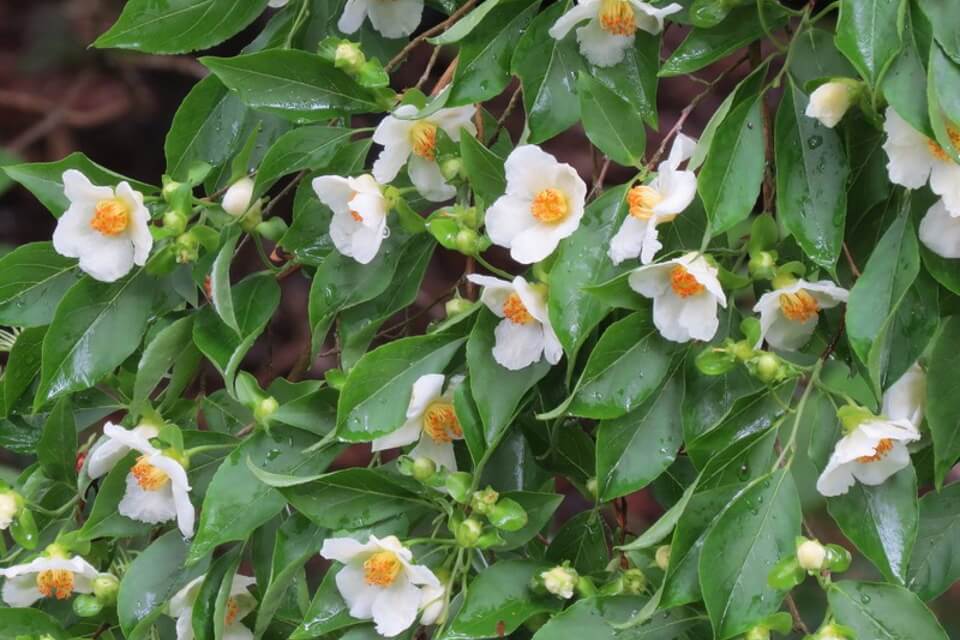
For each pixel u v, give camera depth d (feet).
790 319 3.39
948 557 3.49
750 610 3.26
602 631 3.34
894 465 3.32
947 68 3.22
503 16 3.47
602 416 3.36
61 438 3.62
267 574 3.55
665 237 3.38
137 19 3.59
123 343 3.58
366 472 3.41
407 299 3.55
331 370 3.49
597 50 3.45
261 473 3.38
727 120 3.34
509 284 3.35
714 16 3.39
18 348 3.64
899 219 3.31
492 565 3.41
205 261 3.55
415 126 3.51
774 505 3.28
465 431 3.39
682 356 3.39
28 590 3.63
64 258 3.63
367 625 3.45
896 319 3.34
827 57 3.40
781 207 3.34
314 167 3.54
